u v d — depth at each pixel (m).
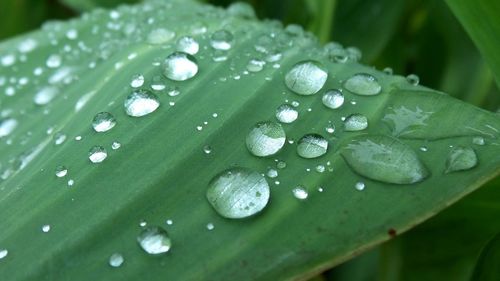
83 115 0.11
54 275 0.09
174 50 0.11
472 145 0.09
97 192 0.09
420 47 0.18
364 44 0.17
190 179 0.09
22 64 0.13
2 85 0.13
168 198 0.09
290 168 0.09
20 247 0.09
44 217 0.09
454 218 0.13
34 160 0.10
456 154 0.09
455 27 0.17
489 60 0.11
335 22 0.17
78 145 0.10
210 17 0.12
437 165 0.09
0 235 0.09
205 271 0.09
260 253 0.09
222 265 0.09
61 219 0.09
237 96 0.10
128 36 0.13
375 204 0.09
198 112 0.10
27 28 0.21
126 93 0.11
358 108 0.10
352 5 0.17
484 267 0.11
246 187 0.09
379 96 0.10
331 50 0.11
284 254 0.09
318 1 0.15
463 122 0.09
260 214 0.09
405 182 0.09
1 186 0.10
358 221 0.09
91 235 0.09
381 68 0.19
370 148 0.09
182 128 0.10
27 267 0.09
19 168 0.10
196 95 0.10
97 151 0.10
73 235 0.09
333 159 0.09
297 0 0.18
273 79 0.10
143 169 0.09
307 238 0.09
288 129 0.10
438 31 0.18
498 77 0.11
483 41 0.11
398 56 0.19
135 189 0.09
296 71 0.10
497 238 0.11
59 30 0.14
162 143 0.10
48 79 0.13
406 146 0.09
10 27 0.20
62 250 0.09
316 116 0.10
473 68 0.17
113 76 0.11
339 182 0.09
